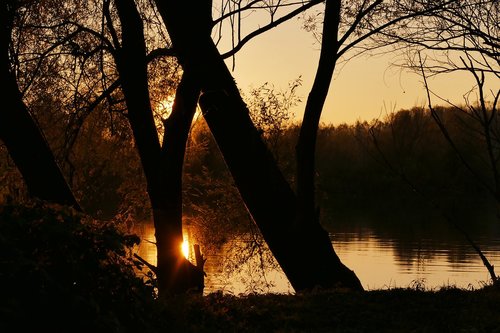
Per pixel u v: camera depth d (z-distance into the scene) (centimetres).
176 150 1065
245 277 1745
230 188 1716
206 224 1725
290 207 1202
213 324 746
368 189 4603
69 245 499
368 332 767
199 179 1755
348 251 2848
